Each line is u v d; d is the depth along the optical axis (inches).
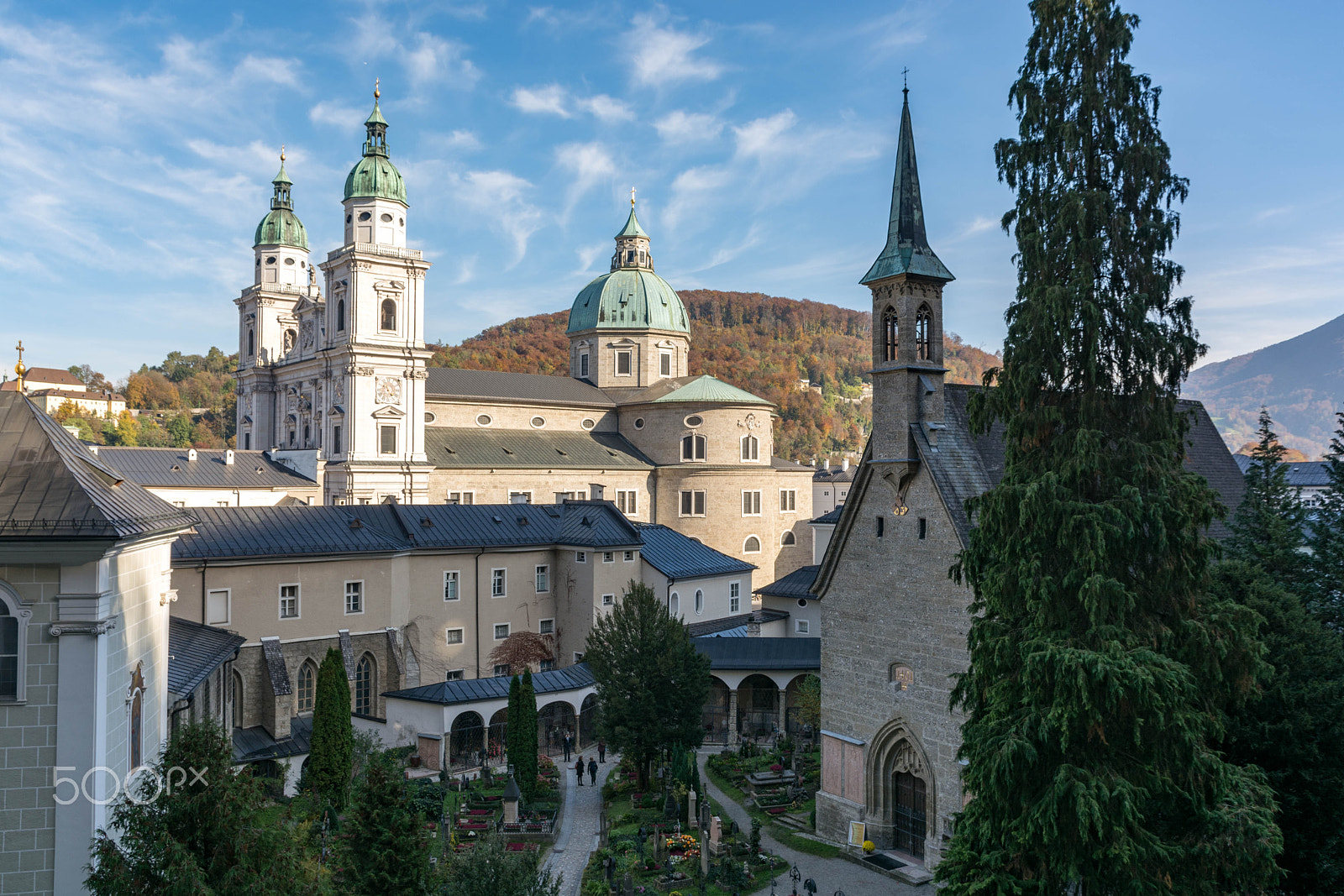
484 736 2065.7
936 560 1422.2
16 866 873.5
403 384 3742.6
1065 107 978.7
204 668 1542.8
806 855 1510.8
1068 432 945.5
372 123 3767.2
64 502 891.4
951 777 1390.3
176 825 759.1
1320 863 1072.2
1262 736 1087.0
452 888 1043.3
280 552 2182.6
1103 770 866.1
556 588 2755.9
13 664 877.2
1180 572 917.8
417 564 2456.9
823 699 1617.9
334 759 1696.6
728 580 2977.4
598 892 1311.5
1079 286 925.2
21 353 1055.0
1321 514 1411.2
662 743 1849.2
